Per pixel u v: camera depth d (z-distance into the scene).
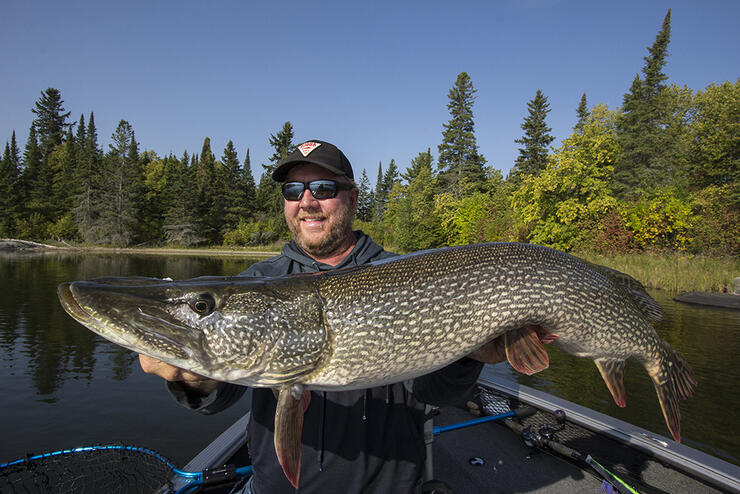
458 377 2.08
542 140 46.44
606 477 2.65
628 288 2.65
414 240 41.81
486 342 2.09
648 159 35.59
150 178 63.66
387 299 2.00
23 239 49.38
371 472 1.87
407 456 1.97
